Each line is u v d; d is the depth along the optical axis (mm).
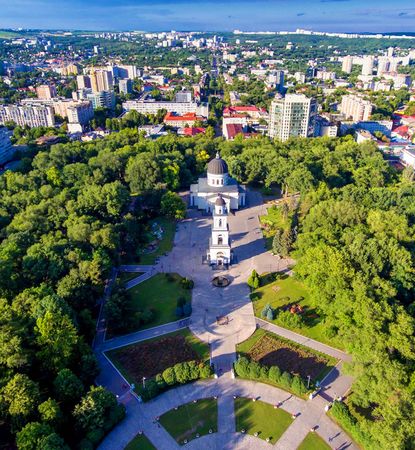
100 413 71938
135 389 84000
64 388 74688
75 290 99688
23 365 77625
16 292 101625
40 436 63594
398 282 100500
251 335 100250
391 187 184875
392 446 62406
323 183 173625
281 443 72500
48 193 153375
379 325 80750
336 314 93000
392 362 73562
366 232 119875
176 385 85062
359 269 102000
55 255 108562
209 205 172250
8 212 147625
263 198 187875
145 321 103750
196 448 71875
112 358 92500
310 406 79938
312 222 133250
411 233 119750
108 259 114125
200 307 111250
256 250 141375
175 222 164000
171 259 135875
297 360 91500
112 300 100500
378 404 76562
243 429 75250
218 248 129125
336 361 91312
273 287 119812
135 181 172375
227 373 88438
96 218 142875
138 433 74438
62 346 80625
